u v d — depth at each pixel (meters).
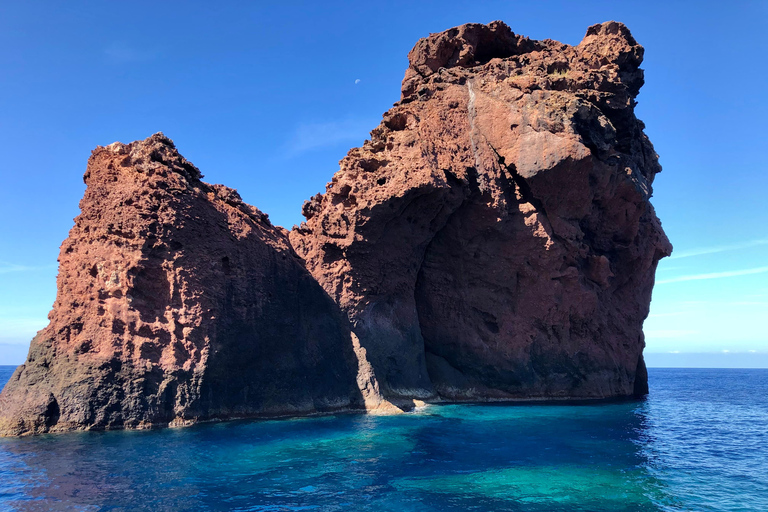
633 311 39.44
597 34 36.78
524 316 34.34
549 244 32.16
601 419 26.50
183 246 23.09
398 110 33.41
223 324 23.53
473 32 36.16
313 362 26.75
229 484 13.88
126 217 22.30
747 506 13.34
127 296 21.66
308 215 32.03
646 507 13.03
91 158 23.89
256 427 21.53
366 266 29.62
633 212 35.47
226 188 27.83
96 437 18.91
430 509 12.42
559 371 35.25
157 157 24.61
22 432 19.22
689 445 21.16
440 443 19.48
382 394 28.19
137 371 21.03
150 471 14.80
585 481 15.07
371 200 28.48
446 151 31.62
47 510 11.68
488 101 32.50
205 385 22.42
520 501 13.14
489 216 31.88
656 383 80.38
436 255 34.03
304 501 12.75
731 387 67.12
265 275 26.02
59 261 22.75
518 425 23.86
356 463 16.30
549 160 30.00
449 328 34.28
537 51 36.66
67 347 21.08
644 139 38.94
